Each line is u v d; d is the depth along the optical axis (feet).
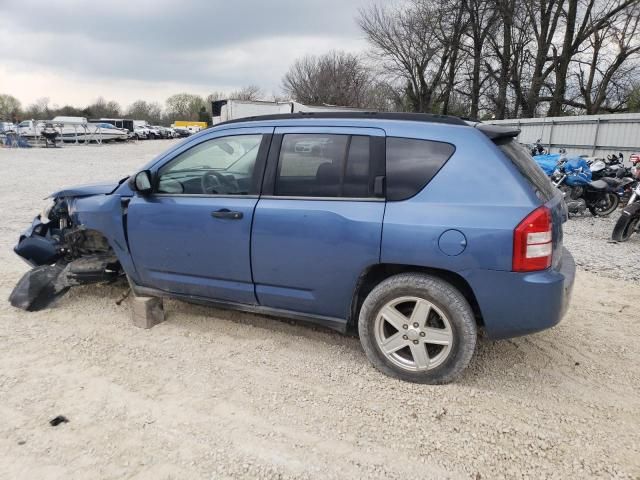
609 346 13.06
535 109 93.61
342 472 8.27
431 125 10.68
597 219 32.09
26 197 37.01
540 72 90.12
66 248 16.07
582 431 9.39
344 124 11.23
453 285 10.46
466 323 10.10
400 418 9.70
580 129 55.26
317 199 11.10
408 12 102.94
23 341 12.76
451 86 104.37
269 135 11.85
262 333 13.38
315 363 11.77
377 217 10.43
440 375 10.55
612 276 19.33
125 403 10.05
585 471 8.35
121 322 14.03
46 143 118.83
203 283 12.65
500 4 85.66
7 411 9.71
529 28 92.94
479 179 9.98
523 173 10.22
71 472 8.13
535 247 9.55
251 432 9.23
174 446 8.80
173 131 232.53
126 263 13.73
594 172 36.37
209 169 12.46
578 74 93.04
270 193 11.60
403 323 10.67
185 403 10.11
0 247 22.06
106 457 8.49
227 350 12.39
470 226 9.73
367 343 11.10
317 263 11.09
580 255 22.48
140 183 12.68
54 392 10.41
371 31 106.52
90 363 11.69
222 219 11.89
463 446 8.94
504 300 9.80
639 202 24.79
